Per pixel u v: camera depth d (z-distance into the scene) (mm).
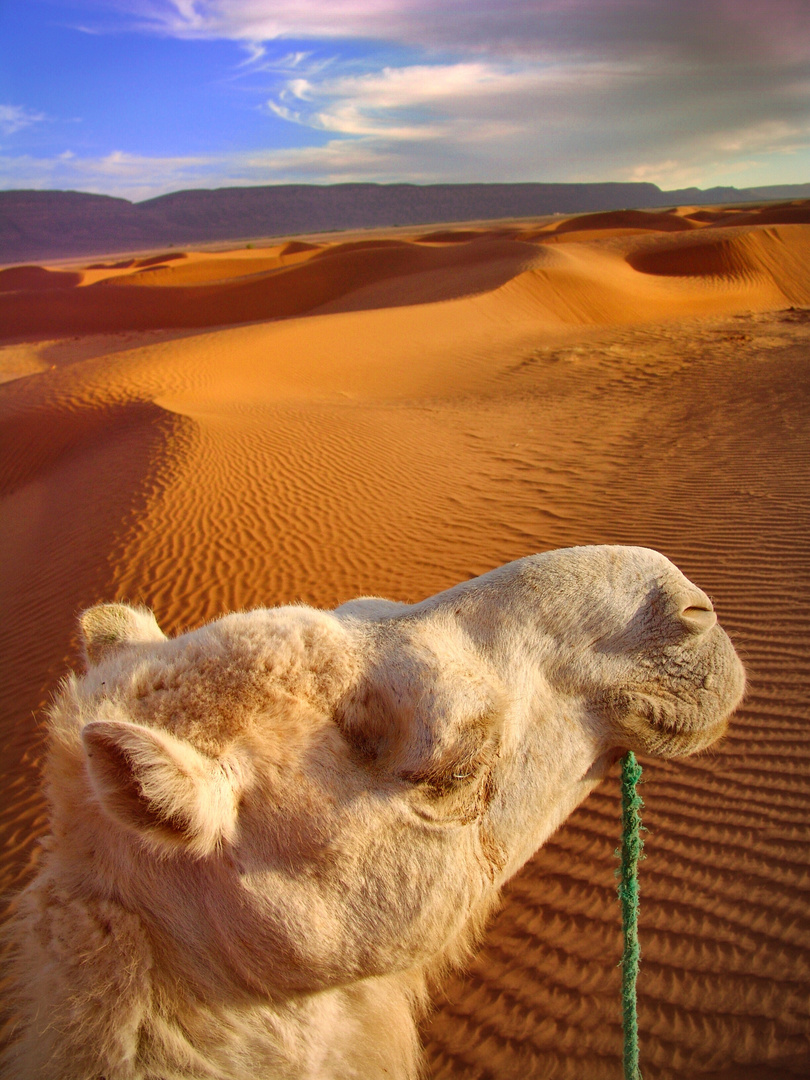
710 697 2234
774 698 5754
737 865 4148
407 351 27281
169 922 1687
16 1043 1650
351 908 1723
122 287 60094
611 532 9664
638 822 2271
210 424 15125
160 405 17109
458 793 1776
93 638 2199
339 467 13055
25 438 18125
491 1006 3445
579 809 4711
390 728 1807
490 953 3721
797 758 5031
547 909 3961
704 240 50750
